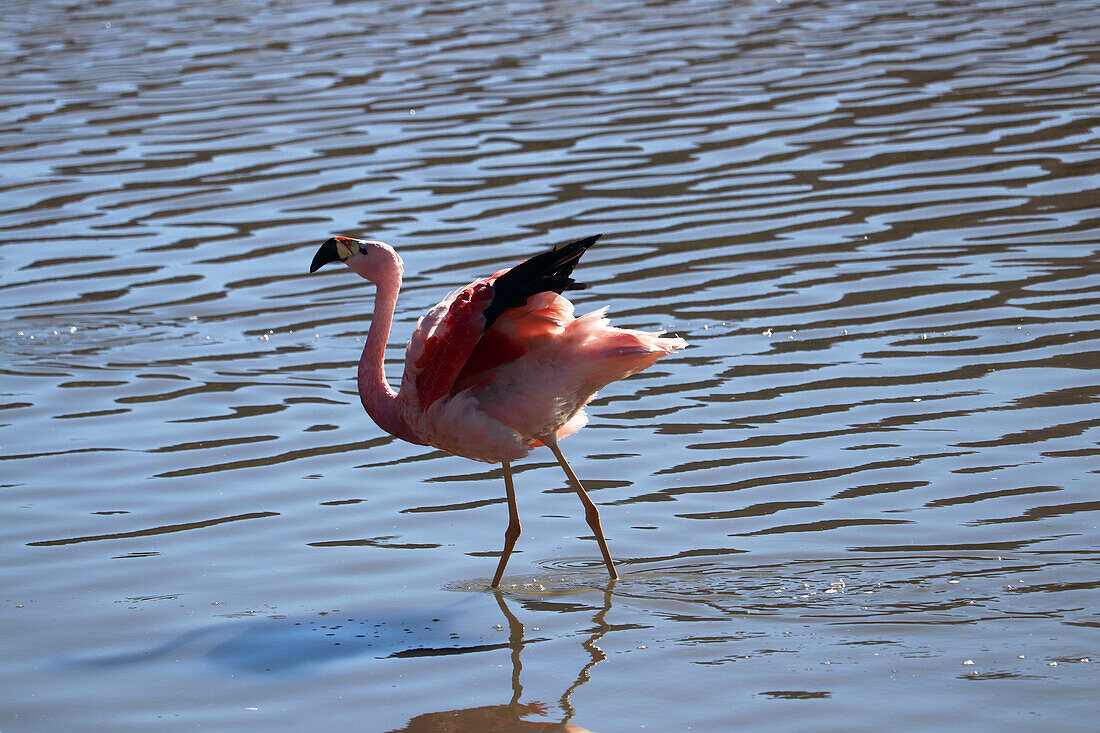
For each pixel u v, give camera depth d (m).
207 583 9.52
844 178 18.31
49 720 7.74
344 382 13.42
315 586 9.46
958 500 10.12
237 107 22.95
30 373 13.79
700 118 21.17
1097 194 17.02
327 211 18.16
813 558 9.42
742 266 15.72
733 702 7.59
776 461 11.09
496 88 23.38
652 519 10.28
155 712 7.80
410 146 20.58
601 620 8.79
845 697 7.56
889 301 14.42
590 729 7.41
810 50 24.98
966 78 22.45
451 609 9.08
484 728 7.47
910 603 8.66
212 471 11.41
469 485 11.17
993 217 16.58
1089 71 22.30
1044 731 7.08
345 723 7.61
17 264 16.95
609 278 15.60
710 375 13.00
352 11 30.45
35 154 21.00
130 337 14.74
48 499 10.88
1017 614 8.39
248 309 15.48
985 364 12.66
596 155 19.78
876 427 11.56
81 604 9.22
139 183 19.62
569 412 9.53
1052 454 10.77
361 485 11.16
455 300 9.25
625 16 28.75
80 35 29.09
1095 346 12.84
